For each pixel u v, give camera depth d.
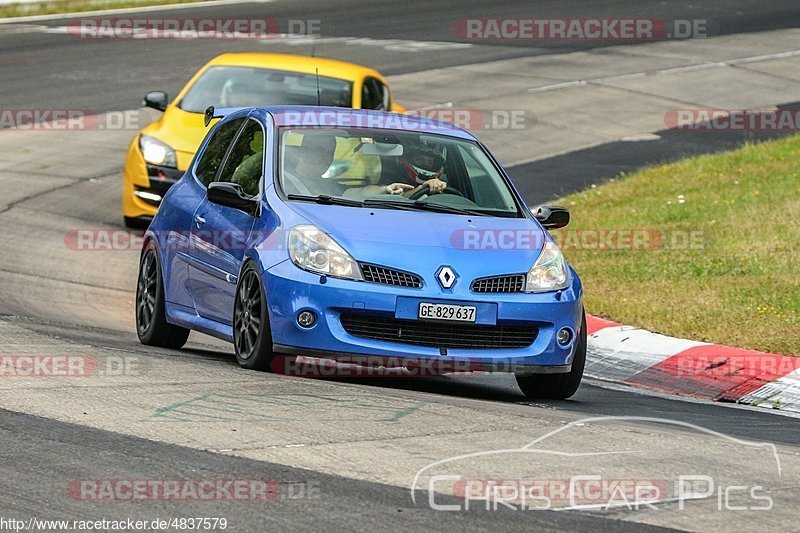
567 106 86.75
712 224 53.94
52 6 115.88
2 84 84.88
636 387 35.31
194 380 28.00
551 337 30.02
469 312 29.22
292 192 31.38
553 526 18.69
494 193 32.91
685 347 37.78
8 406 24.59
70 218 56.16
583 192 64.31
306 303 28.88
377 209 31.11
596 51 104.81
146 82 86.50
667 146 76.81
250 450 22.08
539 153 74.94
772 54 104.19
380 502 19.44
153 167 53.12
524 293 29.89
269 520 18.38
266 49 99.75
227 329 31.72
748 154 68.94
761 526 19.19
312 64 56.59
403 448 22.75
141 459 21.27
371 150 33.00
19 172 64.38
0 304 39.62
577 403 30.97
